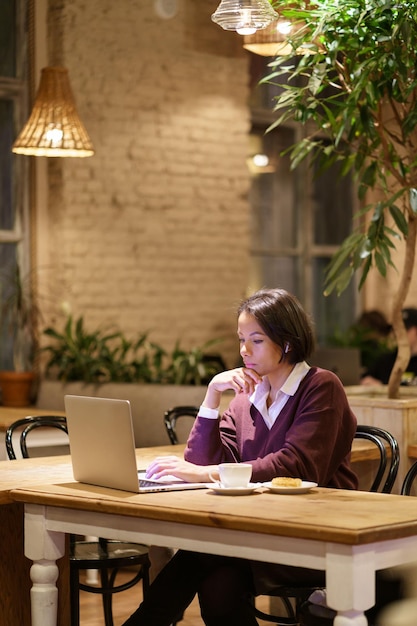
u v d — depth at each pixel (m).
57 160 7.80
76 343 7.50
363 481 4.68
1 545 3.55
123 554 3.89
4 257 7.73
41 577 3.15
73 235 7.84
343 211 10.21
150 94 8.34
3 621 3.54
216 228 8.84
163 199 8.45
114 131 8.11
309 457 3.19
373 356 9.27
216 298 8.84
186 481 3.18
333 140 4.91
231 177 8.92
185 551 3.30
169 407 6.19
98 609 5.39
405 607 2.94
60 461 3.94
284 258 9.81
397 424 4.60
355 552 2.44
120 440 3.01
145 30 8.27
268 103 9.45
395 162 4.81
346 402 3.37
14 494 3.16
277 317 3.34
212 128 8.77
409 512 2.66
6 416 6.15
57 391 7.04
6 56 7.72
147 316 8.34
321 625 2.96
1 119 7.73
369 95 4.45
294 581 3.15
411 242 4.70
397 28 4.21
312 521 2.53
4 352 7.69
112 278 8.10
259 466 3.17
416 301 10.06
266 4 3.92
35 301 7.72
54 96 5.95
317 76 4.42
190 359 7.64
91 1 7.89
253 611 3.52
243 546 2.66
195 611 5.27
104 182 8.05
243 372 3.41
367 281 10.38
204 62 8.70
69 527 3.07
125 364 7.51
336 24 4.46
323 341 10.12
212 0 8.72
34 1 7.72
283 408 3.38
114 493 3.03
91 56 7.92
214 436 3.48
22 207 7.75
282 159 9.69
